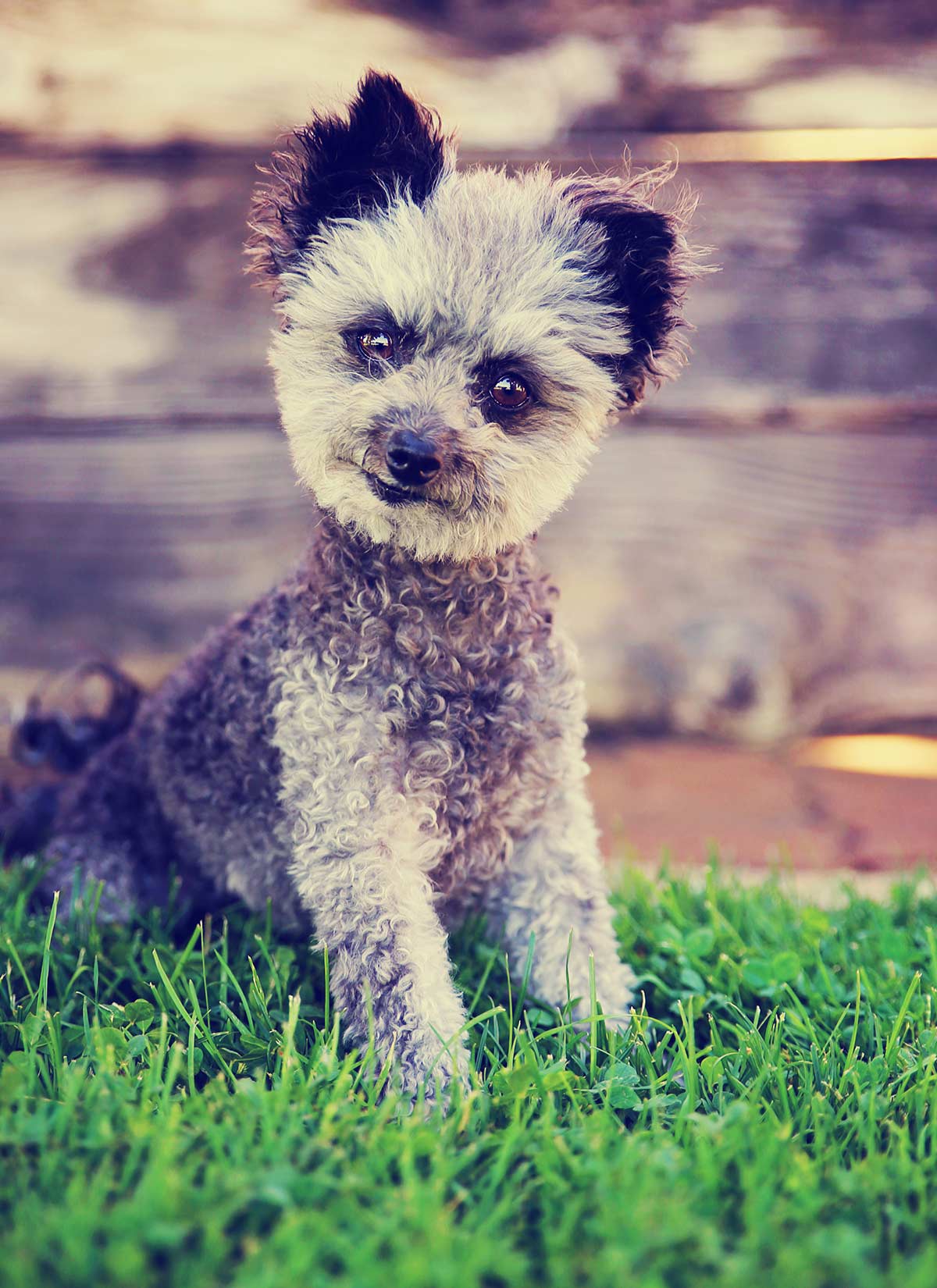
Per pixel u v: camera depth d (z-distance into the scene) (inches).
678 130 44.6
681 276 34.8
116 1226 27.6
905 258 45.1
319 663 33.6
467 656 33.6
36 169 44.3
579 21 44.2
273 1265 27.3
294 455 34.7
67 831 38.5
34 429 45.0
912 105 44.4
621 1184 28.7
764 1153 29.3
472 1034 33.1
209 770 36.0
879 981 33.8
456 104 44.3
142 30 43.9
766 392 45.4
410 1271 27.2
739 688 46.3
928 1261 27.6
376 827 32.9
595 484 46.0
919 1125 30.4
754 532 46.2
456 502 33.3
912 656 46.5
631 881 37.7
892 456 45.9
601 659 46.5
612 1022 33.6
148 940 36.0
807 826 41.6
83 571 45.5
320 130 34.8
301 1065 31.3
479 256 33.9
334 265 34.5
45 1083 30.8
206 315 45.0
